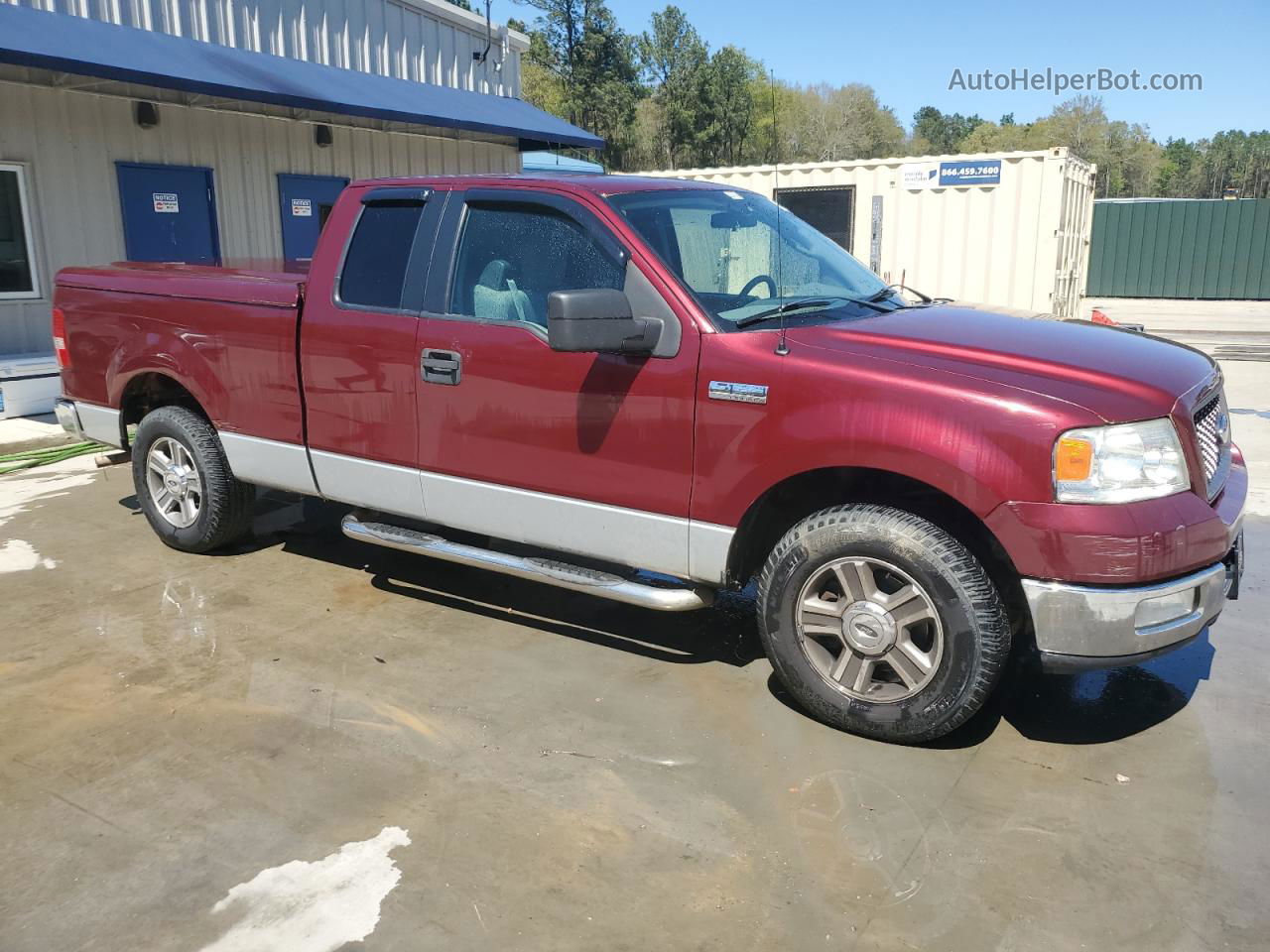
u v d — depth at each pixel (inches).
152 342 200.1
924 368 126.1
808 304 149.3
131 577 199.5
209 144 440.5
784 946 98.0
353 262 173.2
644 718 143.1
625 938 99.3
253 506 207.8
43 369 357.4
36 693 150.3
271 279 188.5
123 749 134.6
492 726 140.6
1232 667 159.2
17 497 259.3
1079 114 2647.6
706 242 155.9
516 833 116.1
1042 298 504.7
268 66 426.3
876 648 131.6
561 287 151.3
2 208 372.8
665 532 143.9
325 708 145.9
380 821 118.3
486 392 155.6
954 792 124.0
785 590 136.6
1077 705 146.8
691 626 176.9
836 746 135.3
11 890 106.7
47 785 126.2
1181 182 3491.6
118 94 400.5
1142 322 841.5
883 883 107.1
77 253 396.8
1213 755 133.0
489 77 600.7
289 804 121.9
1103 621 118.3
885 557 128.2
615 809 120.6
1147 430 119.6
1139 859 110.8
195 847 113.7
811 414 128.9
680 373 138.4
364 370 169.5
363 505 177.9
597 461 147.4
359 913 103.0
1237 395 407.8
